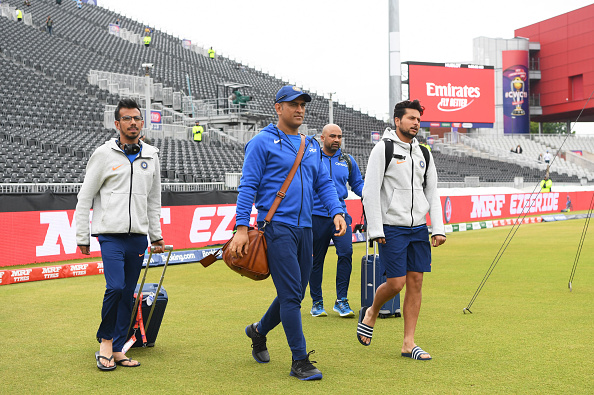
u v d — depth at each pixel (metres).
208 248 12.59
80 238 4.02
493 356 4.18
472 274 9.02
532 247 13.29
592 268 9.52
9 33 33.56
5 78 26.17
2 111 22.30
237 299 6.98
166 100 33.59
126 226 4.03
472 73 39.00
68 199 10.68
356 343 4.70
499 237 16.36
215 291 7.64
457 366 3.92
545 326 5.23
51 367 4.03
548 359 4.08
